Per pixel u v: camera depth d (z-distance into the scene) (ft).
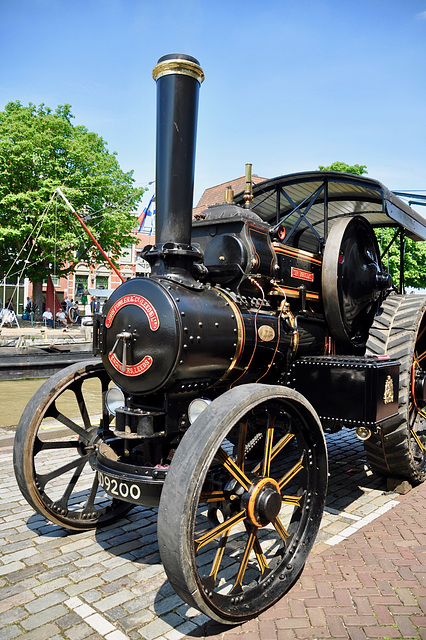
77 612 9.14
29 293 122.11
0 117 86.99
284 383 13.16
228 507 9.27
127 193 92.58
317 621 8.86
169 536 7.52
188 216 11.03
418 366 15.51
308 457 10.44
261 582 9.36
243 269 11.88
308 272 14.52
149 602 9.49
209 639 8.41
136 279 10.71
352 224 15.43
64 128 87.45
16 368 39.22
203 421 8.18
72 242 82.33
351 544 11.82
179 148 10.74
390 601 9.44
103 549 11.64
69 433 21.40
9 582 10.14
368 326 16.70
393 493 15.17
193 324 10.06
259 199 19.11
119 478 9.62
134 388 10.34
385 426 13.46
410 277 89.30
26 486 11.39
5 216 84.02
